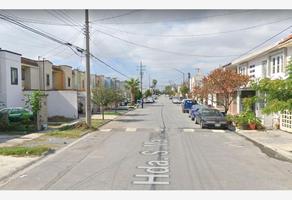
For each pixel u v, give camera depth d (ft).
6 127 64.08
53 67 133.18
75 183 27.02
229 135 60.18
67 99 100.48
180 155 39.63
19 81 90.58
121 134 61.62
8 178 29.01
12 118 65.87
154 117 107.04
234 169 32.07
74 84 157.48
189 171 31.04
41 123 68.23
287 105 35.45
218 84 90.99
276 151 42.83
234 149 44.39
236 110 103.65
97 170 31.60
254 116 68.39
